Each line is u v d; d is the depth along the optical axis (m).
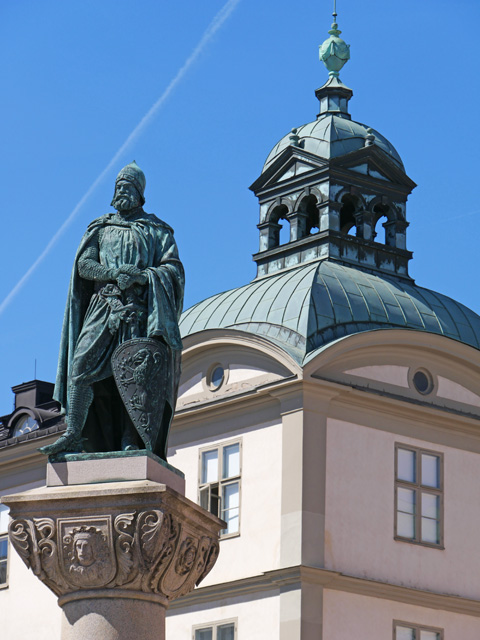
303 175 55.41
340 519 49.25
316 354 49.31
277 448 49.62
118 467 19.02
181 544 18.81
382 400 50.72
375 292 53.28
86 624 18.59
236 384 51.16
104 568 18.55
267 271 55.72
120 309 19.88
